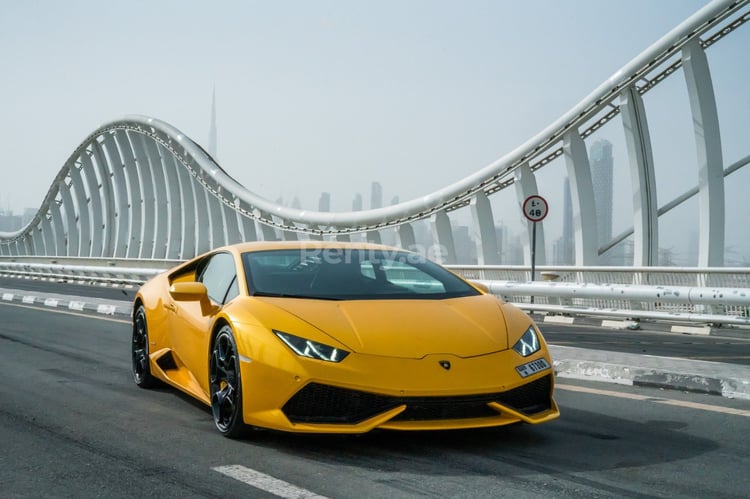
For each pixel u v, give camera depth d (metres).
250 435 3.81
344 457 3.43
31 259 37.56
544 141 18.11
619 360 5.96
